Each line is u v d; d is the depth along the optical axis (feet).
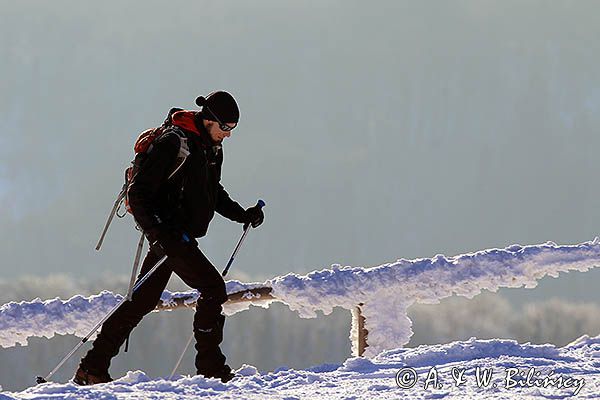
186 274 51.83
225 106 51.42
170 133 50.80
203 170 51.70
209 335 52.34
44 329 65.26
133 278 52.06
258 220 58.49
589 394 37.65
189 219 51.98
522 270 71.31
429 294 70.85
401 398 38.24
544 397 37.32
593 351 54.19
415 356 52.11
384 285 70.23
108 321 53.11
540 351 52.90
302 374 47.62
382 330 70.13
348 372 49.03
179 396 37.01
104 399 35.63
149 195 50.16
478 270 71.26
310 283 69.46
